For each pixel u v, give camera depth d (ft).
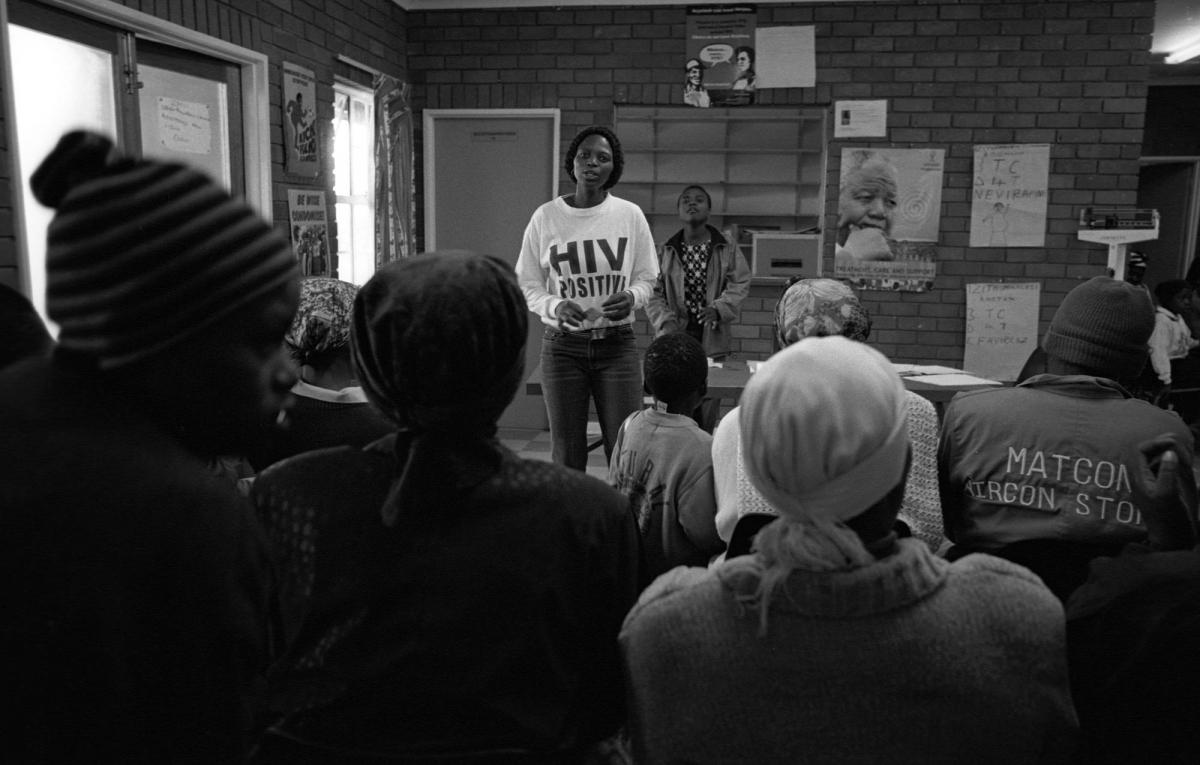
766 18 17.99
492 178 19.26
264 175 13.25
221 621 2.12
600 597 3.18
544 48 18.60
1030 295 18.07
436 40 18.85
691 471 6.29
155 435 2.16
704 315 15.12
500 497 2.95
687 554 6.39
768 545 2.59
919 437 4.82
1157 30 21.39
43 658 1.91
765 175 19.81
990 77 17.62
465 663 2.88
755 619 2.58
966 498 4.97
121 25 10.21
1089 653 3.26
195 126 12.01
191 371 2.19
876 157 18.07
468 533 2.91
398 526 2.90
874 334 18.61
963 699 2.50
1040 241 17.90
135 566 1.98
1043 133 17.63
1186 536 3.66
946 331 18.42
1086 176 17.65
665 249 15.57
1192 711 3.02
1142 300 4.79
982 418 4.93
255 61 12.85
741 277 15.30
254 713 2.95
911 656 2.48
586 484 3.14
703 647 2.62
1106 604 3.25
